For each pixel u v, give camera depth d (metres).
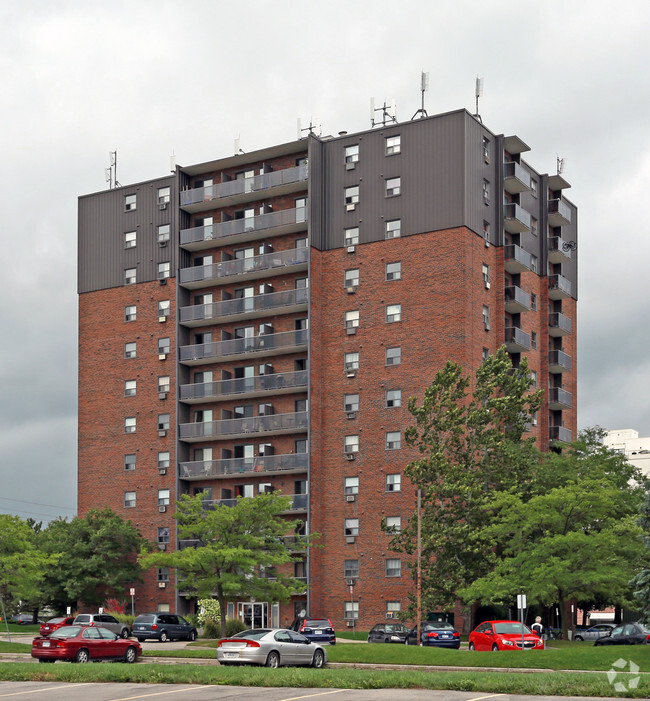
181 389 82.69
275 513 64.75
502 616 68.56
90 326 88.81
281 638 41.78
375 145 77.06
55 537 82.75
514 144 79.69
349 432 74.88
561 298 86.94
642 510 46.53
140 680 32.56
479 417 63.19
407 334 73.62
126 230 88.12
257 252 82.38
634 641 50.91
